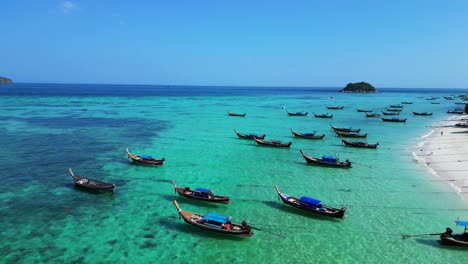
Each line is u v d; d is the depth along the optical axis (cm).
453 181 4138
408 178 4269
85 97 18525
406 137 7112
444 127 8475
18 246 2528
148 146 5856
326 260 2445
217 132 7469
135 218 3038
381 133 7662
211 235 2772
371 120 10094
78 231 2778
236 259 2447
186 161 4941
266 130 7938
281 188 3872
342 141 6419
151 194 3603
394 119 9631
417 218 3125
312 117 10731
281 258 2467
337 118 10594
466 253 2548
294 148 5978
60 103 13925
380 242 2703
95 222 2942
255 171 4519
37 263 2328
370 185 4006
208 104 15588
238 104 16050
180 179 4116
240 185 3956
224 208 3288
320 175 4381
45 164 4553
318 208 3130
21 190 3609
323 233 2833
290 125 8850
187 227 2895
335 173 4478
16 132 6750
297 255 2508
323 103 17600
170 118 9731
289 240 2719
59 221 2936
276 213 3192
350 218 3112
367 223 3019
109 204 3322
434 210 3297
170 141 6344
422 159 5191
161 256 2462
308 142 6569
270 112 12300
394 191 3803
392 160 5156
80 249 2517
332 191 3800
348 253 2541
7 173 4138
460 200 3544
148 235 2752
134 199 3459
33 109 11125
